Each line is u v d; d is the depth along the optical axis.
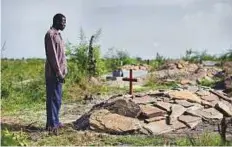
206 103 13.18
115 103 12.19
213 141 9.91
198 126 11.91
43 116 14.14
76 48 24.09
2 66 18.48
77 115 14.65
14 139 9.96
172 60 34.31
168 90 13.89
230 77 22.81
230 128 11.45
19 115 14.24
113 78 26.08
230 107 13.50
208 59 36.16
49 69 11.71
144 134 11.27
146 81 25.58
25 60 26.91
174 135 11.09
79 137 10.71
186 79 26.44
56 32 11.77
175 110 12.30
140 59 38.00
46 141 10.41
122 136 10.99
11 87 17.50
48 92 11.75
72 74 20.86
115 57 33.84
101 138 10.73
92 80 22.41
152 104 12.57
